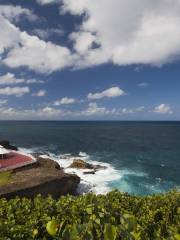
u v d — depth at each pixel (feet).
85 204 27.68
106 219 18.52
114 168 199.62
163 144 404.57
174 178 178.19
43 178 116.88
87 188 138.82
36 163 160.45
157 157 274.36
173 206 33.12
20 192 101.45
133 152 308.81
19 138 480.64
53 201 31.99
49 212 29.94
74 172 169.89
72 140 447.01
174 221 30.19
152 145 389.60
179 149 346.54
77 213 27.09
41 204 31.42
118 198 35.37
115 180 158.81
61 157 250.78
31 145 369.71
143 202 35.29
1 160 162.20
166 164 232.32
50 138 484.33
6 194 97.30
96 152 300.20
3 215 30.32
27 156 173.88
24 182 110.42
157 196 36.83
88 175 165.27
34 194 106.22
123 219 15.25
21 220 29.09
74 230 13.56
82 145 372.17
